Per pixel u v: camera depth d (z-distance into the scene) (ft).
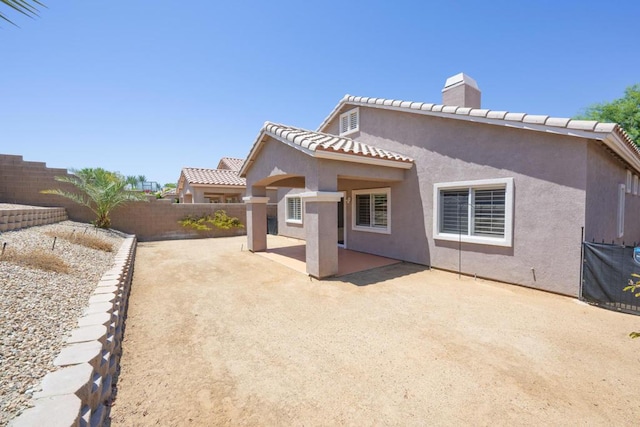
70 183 55.31
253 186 48.67
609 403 12.44
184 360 15.89
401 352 16.75
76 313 16.29
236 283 30.86
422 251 38.40
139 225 62.28
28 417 8.30
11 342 11.85
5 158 50.60
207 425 11.23
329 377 14.37
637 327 19.89
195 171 90.53
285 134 34.55
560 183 26.21
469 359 15.96
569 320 21.13
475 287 29.25
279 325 20.49
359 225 49.24
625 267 22.41
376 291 28.07
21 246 23.93
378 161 35.22
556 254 26.63
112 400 12.52
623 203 38.70
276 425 11.27
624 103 96.63
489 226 31.86
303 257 43.88
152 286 29.73
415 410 12.07
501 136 29.96
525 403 12.45
